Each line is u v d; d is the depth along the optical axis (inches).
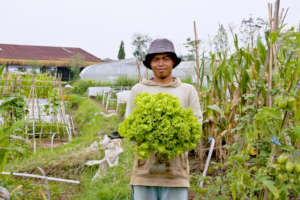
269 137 84.3
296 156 73.7
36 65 1093.1
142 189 78.5
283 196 76.2
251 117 97.6
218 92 144.2
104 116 343.3
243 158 88.6
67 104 425.4
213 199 107.2
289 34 85.4
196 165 148.6
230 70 132.1
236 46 124.7
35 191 121.9
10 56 1211.9
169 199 78.2
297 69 76.6
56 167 151.9
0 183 113.8
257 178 80.9
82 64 1087.0
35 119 272.7
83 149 180.7
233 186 88.4
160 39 81.1
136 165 80.6
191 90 84.5
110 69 775.7
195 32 144.1
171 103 71.8
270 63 92.7
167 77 84.5
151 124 70.5
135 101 76.2
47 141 269.4
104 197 121.7
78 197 128.2
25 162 156.3
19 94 238.1
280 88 87.8
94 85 753.6
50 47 1464.1
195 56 150.2
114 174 144.7
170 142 69.6
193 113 79.0
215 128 144.1
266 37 104.3
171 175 76.8
